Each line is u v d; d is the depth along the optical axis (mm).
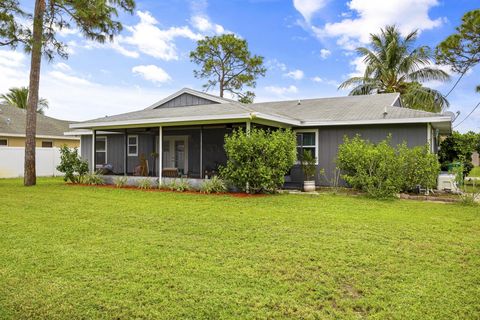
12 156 19328
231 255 4656
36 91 14281
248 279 3836
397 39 25422
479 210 8062
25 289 3574
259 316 3059
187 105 16188
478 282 3762
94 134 15250
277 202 9211
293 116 13977
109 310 3168
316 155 13406
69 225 6434
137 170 15914
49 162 20828
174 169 14891
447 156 17047
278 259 4492
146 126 13422
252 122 11703
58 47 14781
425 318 3023
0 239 5422
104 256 4582
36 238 5480
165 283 3727
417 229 6117
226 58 29750
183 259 4480
